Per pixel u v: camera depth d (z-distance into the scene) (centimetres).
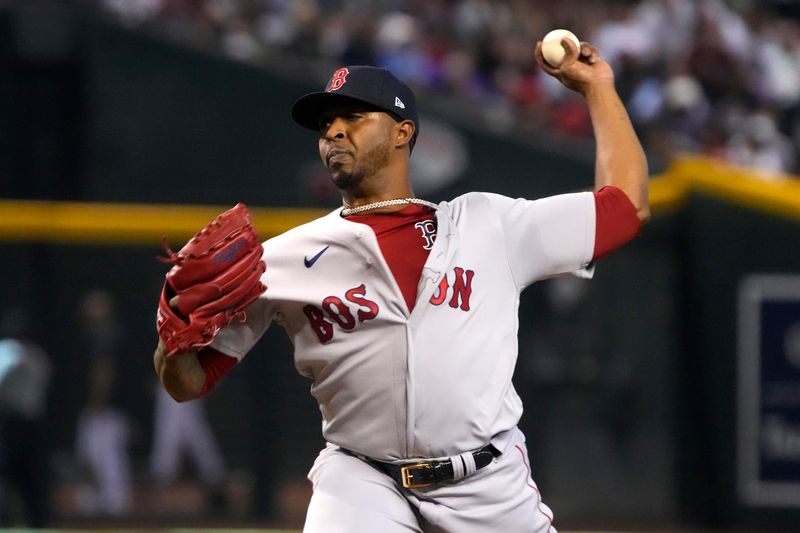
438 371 1184
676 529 3462
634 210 1257
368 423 1205
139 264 3612
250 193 4034
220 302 1145
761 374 3456
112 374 3559
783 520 3409
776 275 3462
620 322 3547
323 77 4069
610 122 1300
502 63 4722
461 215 1230
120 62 4116
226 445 3622
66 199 4231
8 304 3550
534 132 4050
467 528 1209
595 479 3512
